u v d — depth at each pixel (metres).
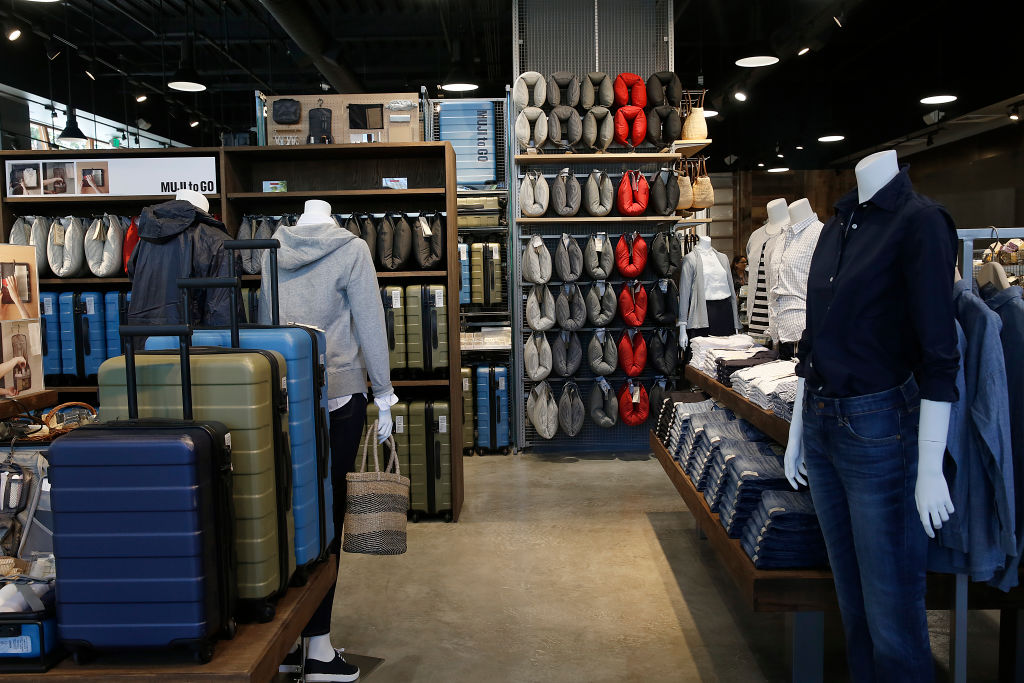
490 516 4.76
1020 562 2.33
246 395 1.63
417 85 13.84
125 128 12.73
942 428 1.78
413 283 5.14
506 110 6.48
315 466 1.97
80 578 1.45
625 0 6.61
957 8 8.69
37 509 2.08
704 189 6.61
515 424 6.63
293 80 14.02
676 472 3.77
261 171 5.11
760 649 2.96
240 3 9.81
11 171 4.79
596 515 4.75
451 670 2.82
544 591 3.57
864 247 1.93
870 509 1.92
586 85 6.16
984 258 3.83
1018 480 2.21
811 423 2.07
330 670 2.70
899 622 1.93
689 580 3.68
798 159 13.62
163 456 1.43
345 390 2.68
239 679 1.45
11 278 2.65
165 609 1.45
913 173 11.51
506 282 6.64
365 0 9.85
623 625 3.20
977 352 2.10
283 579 1.77
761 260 5.26
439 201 5.11
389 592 3.59
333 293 2.66
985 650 2.89
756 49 7.91
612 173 6.57
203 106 15.83
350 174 5.12
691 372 4.43
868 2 9.02
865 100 11.56
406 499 2.66
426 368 4.71
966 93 8.72
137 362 1.65
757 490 2.72
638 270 6.08
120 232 4.80
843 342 1.94
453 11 10.20
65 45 10.24
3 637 1.46
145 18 10.20
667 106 6.11
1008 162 9.28
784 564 2.40
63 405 2.93
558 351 6.19
